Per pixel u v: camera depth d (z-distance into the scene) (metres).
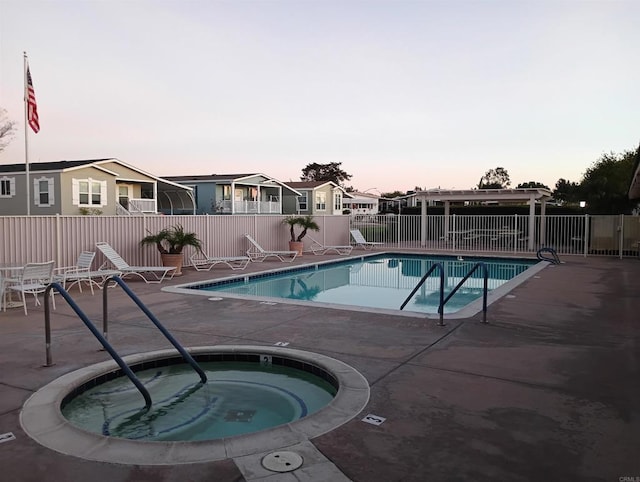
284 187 40.44
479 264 7.48
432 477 2.87
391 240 24.81
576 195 32.88
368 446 3.28
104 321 6.01
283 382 5.22
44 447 3.27
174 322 7.32
